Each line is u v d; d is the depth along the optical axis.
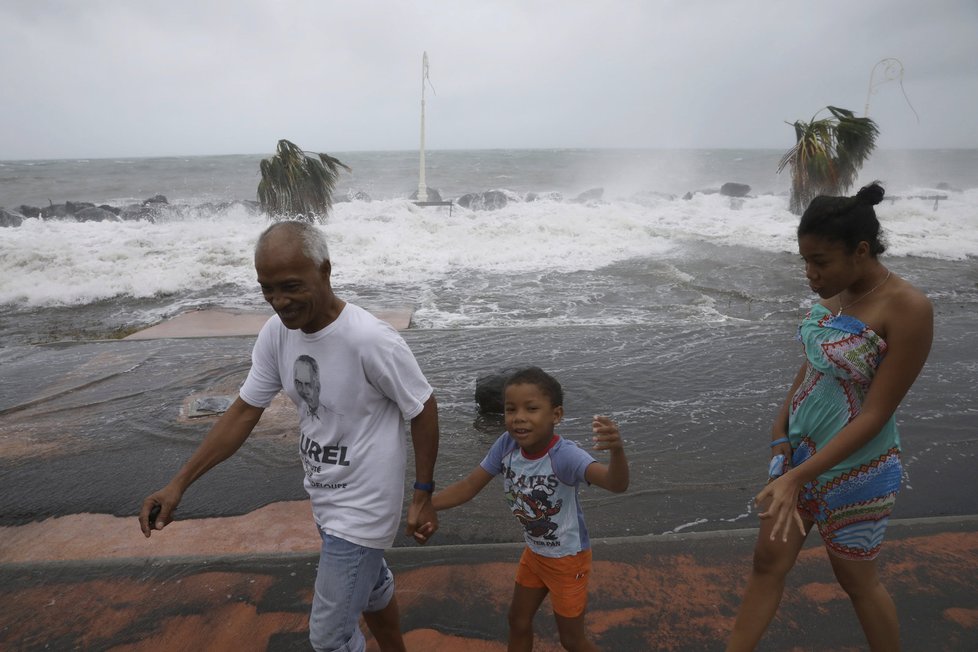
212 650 2.76
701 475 4.41
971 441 4.78
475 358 7.03
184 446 5.09
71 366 7.14
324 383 2.04
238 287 12.23
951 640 2.64
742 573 3.14
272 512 4.06
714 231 17.83
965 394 5.67
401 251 14.82
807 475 1.99
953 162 75.81
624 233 16.80
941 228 17.69
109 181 60.34
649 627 2.79
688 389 6.00
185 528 3.90
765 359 6.82
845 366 2.07
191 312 10.02
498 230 16.55
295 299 1.91
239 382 6.52
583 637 2.36
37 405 6.03
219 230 17.27
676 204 28.59
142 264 13.43
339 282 12.26
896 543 3.32
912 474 4.32
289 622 2.91
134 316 10.45
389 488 2.10
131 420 5.62
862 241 1.98
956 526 3.46
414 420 2.17
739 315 9.42
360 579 2.07
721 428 5.14
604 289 11.33
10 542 3.82
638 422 5.29
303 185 17.94
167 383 6.54
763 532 2.23
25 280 12.33
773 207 25.33
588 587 3.06
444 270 13.30
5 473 4.69
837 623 2.77
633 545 3.38
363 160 109.44
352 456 2.07
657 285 11.56
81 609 3.04
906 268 12.97
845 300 2.16
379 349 2.01
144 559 3.41
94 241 15.61
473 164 88.25
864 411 2.03
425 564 3.29
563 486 2.19
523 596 2.40
